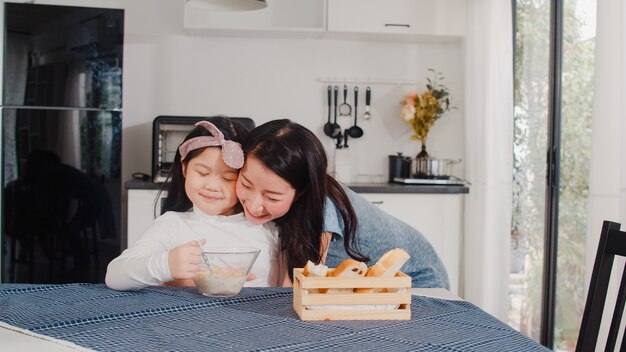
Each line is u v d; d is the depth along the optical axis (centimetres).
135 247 190
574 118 370
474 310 168
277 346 131
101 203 422
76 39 418
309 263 159
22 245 420
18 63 415
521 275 423
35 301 165
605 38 288
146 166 480
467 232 445
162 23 479
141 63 479
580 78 363
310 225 195
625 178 271
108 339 135
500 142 424
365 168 493
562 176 384
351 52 491
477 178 435
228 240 197
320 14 479
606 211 288
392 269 157
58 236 422
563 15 384
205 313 157
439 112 471
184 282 198
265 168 185
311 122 490
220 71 483
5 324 144
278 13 478
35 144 418
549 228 392
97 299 168
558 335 383
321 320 153
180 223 198
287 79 488
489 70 424
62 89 418
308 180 190
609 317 271
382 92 493
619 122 285
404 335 142
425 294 186
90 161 421
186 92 482
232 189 195
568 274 373
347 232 204
